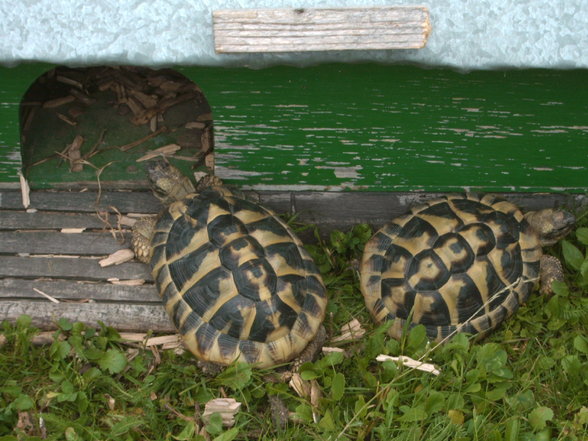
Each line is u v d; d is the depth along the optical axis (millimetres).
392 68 1196
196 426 1166
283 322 1174
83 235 1260
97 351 1194
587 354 1218
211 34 1150
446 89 1212
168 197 1259
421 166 1266
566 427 1166
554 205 1296
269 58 1153
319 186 1276
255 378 1185
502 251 1227
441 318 1211
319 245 1298
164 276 1198
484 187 1283
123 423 1150
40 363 1198
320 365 1190
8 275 1239
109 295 1237
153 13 1151
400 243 1238
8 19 1144
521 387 1204
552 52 1158
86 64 1151
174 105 1353
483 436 1155
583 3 1166
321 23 1136
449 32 1157
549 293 1264
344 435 1156
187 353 1208
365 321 1254
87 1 1150
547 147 1254
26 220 1261
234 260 1185
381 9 1134
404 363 1192
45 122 1321
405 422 1163
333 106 1223
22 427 1163
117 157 1304
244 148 1247
